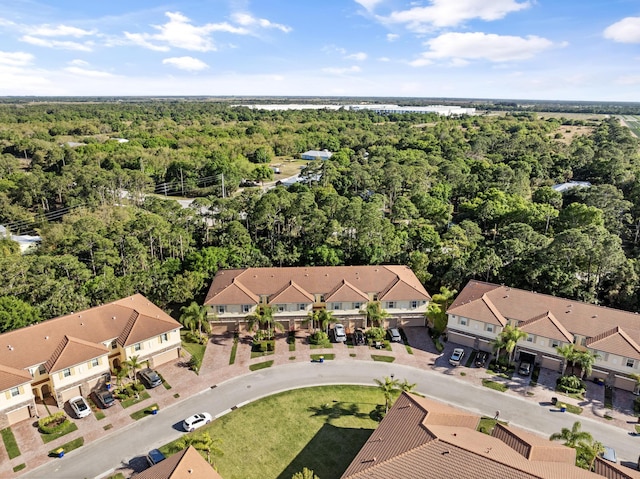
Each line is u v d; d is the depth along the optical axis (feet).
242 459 144.66
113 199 409.08
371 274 237.86
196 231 326.85
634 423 163.84
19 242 316.81
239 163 526.98
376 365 197.98
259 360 200.34
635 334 185.47
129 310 198.49
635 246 316.40
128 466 140.97
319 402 173.06
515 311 208.03
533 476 106.01
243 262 265.34
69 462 142.31
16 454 144.87
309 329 226.17
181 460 120.16
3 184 417.28
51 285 217.97
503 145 621.72
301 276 234.79
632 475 120.78
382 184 430.20
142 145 622.13
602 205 341.82
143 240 287.28
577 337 194.39
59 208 411.13
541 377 190.39
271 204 302.04
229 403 171.73
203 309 211.41
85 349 174.09
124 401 171.83
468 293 224.33
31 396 160.97
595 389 182.70
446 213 348.59
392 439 127.95
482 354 205.26
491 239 322.75
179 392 177.78
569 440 137.59
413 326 232.12
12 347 167.32
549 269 230.07
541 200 385.50
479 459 112.37
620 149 544.62
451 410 143.43
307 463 143.54
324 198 343.05
